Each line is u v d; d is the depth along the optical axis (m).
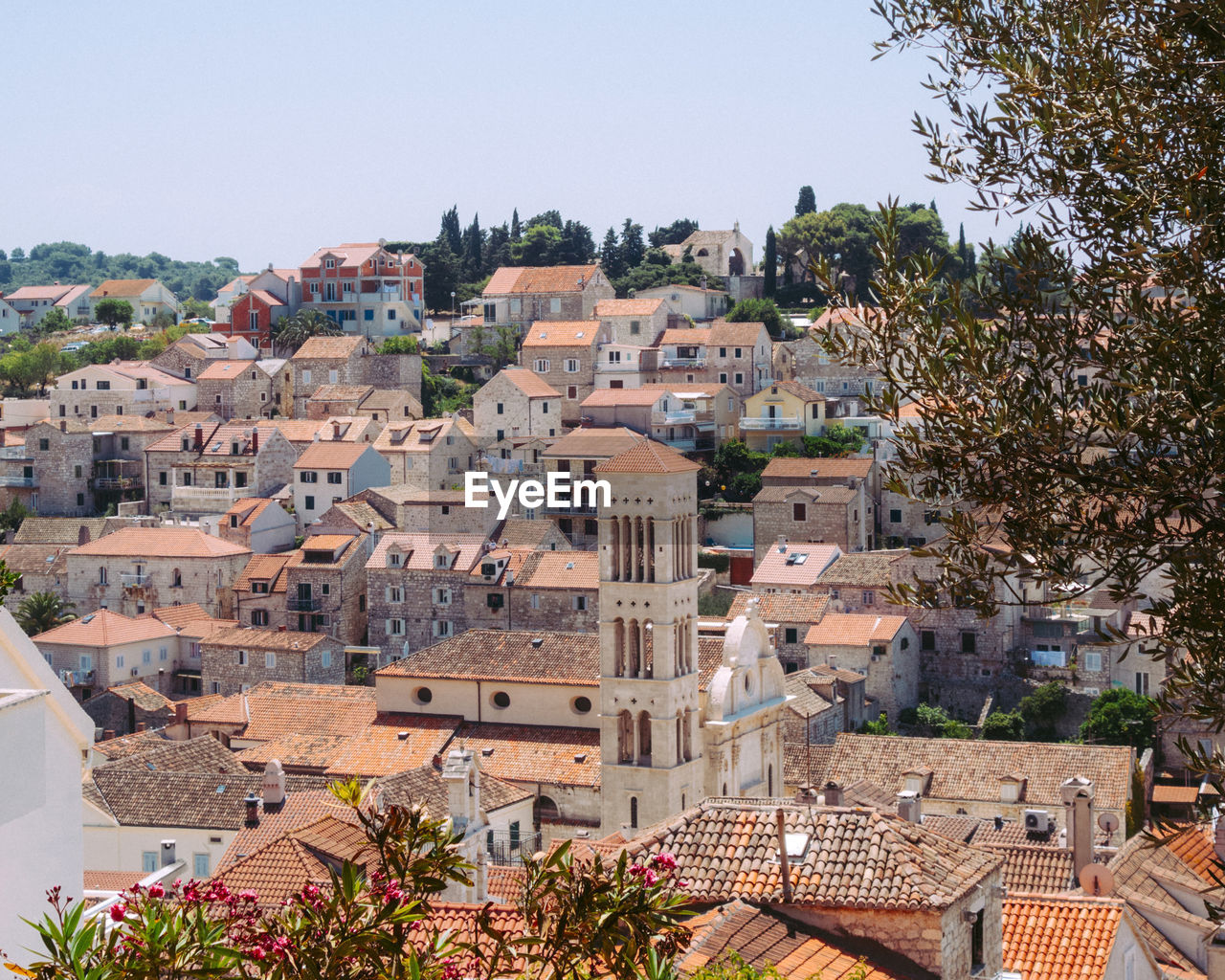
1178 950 60.47
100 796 109.94
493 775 130.50
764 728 130.50
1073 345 28.34
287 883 68.88
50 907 33.81
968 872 50.25
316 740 142.88
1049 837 97.12
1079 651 165.88
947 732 165.38
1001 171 29.03
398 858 27.72
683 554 125.06
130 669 187.88
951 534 29.27
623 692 123.00
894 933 48.09
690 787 124.31
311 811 105.38
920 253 30.28
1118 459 27.84
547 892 28.08
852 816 51.88
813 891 49.12
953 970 48.34
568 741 134.12
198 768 127.31
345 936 26.19
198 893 27.17
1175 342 26.70
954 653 173.00
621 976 27.77
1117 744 152.62
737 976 41.66
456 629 193.25
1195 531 27.62
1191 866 63.75
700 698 125.88
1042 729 165.12
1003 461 28.53
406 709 141.38
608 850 54.09
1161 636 27.92
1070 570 28.11
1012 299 29.17
